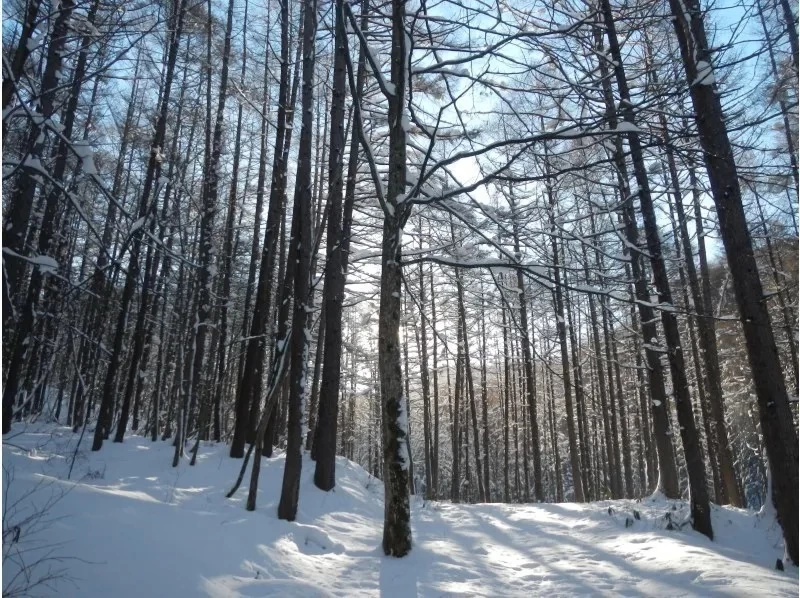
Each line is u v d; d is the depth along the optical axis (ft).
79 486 19.24
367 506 35.94
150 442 44.11
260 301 43.14
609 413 84.28
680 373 30.53
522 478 121.60
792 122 30.55
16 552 12.91
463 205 23.04
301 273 29.81
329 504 32.83
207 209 39.24
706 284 50.06
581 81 21.43
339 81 33.55
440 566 21.85
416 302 25.63
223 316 51.11
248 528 22.22
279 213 43.52
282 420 64.28
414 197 22.91
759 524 28.89
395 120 24.76
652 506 36.04
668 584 19.88
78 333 19.77
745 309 22.63
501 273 25.20
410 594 18.49
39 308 32.60
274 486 33.45
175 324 52.47
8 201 29.73
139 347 42.98
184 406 40.29
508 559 24.77
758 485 82.17
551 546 27.71
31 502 15.88
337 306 38.99
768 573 20.61
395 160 24.77
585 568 22.88
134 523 17.21
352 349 65.46
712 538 28.14
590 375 86.63
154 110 40.68
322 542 24.94
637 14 25.90
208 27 36.96
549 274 22.53
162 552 16.14
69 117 29.43
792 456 21.56
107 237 33.30
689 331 56.54
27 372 40.22
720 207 23.17
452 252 24.86
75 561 13.62
